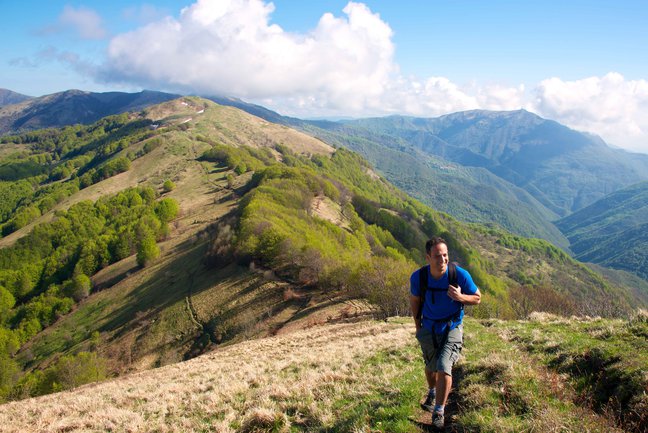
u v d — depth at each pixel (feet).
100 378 159.63
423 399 26.68
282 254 229.45
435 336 22.94
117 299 289.33
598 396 24.90
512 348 37.81
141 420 38.88
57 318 298.56
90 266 375.04
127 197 507.30
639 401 22.40
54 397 66.49
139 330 217.56
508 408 23.63
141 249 338.95
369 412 26.30
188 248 335.47
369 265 176.86
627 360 26.61
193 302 219.41
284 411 32.55
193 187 556.10
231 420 33.60
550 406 22.79
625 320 39.81
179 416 38.29
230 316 191.42
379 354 46.91
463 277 22.68
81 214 488.85
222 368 63.67
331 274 193.88
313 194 448.24
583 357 29.99
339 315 158.92
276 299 193.26
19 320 318.86
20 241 453.17
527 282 595.47
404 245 455.22
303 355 59.16
